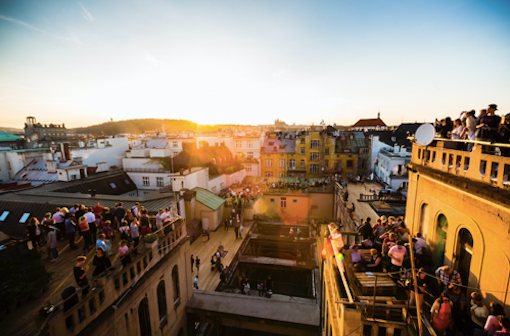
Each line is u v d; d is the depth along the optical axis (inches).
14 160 1811.0
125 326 447.5
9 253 463.5
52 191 1278.3
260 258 1138.7
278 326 649.0
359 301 327.9
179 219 690.2
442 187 370.0
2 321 361.1
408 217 495.2
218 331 857.5
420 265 391.9
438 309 288.5
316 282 968.9
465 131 355.3
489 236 273.1
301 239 1320.1
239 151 2436.0
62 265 512.4
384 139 2246.6
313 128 2568.9
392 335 310.7
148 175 1750.7
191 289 735.1
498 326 246.7
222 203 1454.2
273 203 1856.5
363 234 531.2
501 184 259.6
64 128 4566.9
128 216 644.1
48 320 316.8
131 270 474.6
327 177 2105.1
